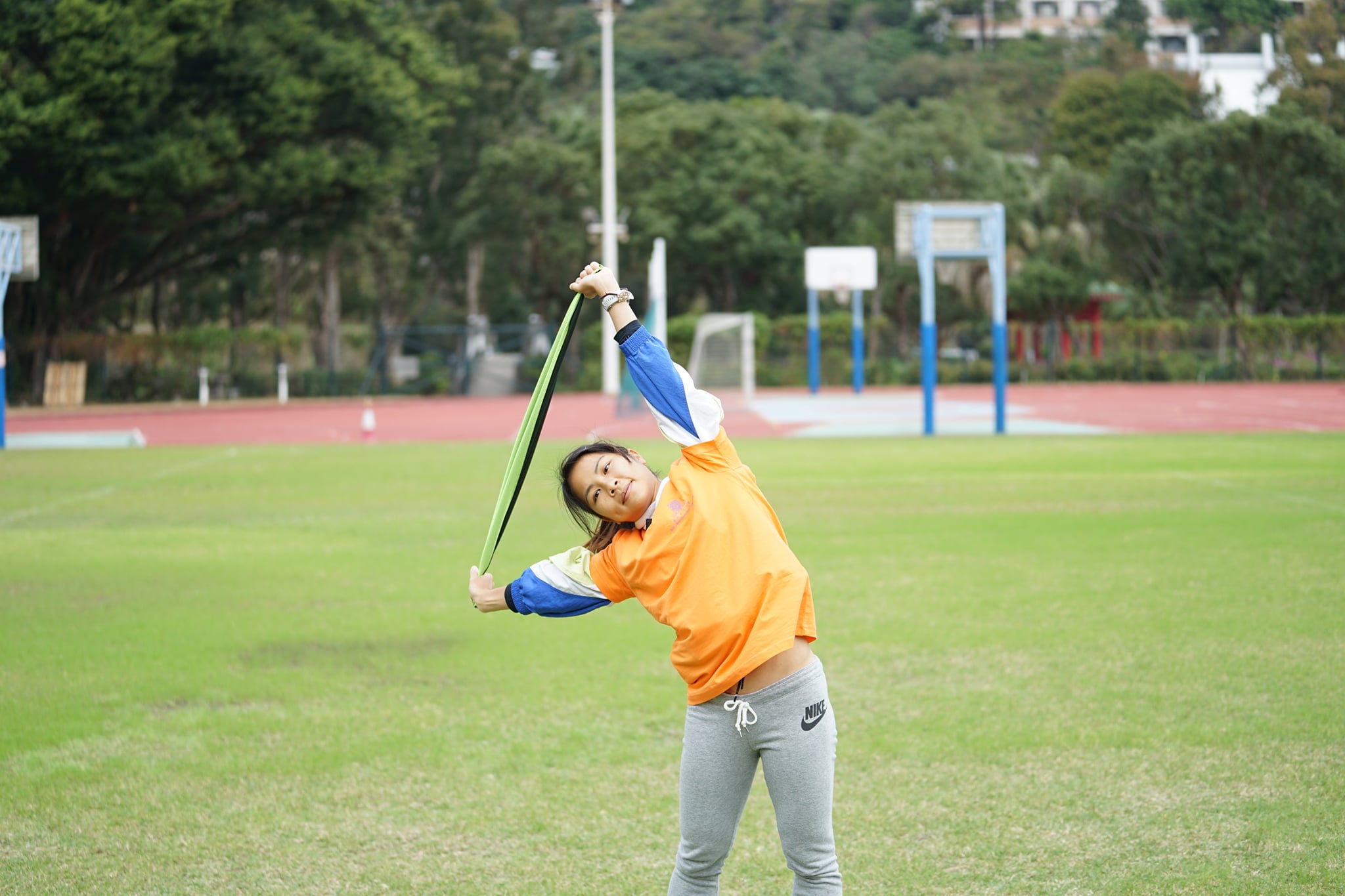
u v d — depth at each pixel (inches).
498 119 2481.5
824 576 390.3
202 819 196.5
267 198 1664.6
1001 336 978.7
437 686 273.6
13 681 279.3
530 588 139.6
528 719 247.9
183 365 1833.2
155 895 169.2
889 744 227.3
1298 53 2112.5
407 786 210.5
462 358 2066.9
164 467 797.2
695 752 133.6
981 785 205.8
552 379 139.2
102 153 1438.2
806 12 5014.8
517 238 2293.3
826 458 794.2
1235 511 511.5
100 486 684.1
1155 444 859.4
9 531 513.0
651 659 296.0
